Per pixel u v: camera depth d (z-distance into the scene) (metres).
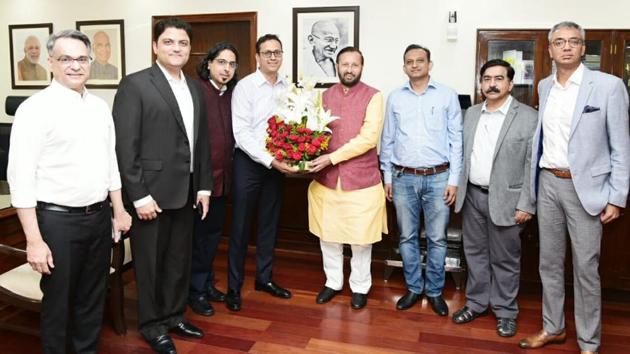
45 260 1.84
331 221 2.92
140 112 2.22
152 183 2.28
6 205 2.60
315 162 2.75
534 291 3.32
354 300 3.02
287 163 2.74
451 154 2.82
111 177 2.14
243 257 2.99
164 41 2.24
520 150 2.54
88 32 4.57
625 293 3.25
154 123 2.25
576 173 2.23
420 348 2.53
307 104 2.71
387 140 2.99
